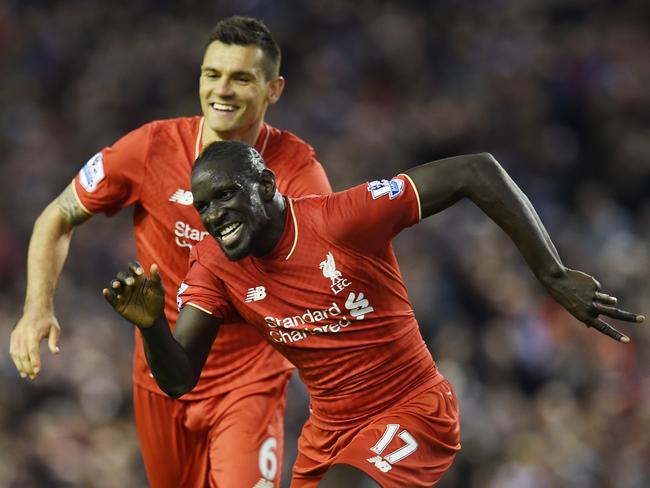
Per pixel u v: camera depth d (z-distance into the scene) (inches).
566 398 1258.0
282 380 609.0
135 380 617.6
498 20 1907.0
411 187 501.4
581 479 1146.7
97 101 1696.6
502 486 1117.7
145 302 466.3
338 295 501.4
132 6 1850.4
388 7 1879.9
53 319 587.8
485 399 1221.1
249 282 506.6
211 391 599.5
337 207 501.4
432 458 509.0
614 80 1833.2
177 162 586.6
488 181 499.8
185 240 584.7
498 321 1321.4
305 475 538.0
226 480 585.6
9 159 1588.3
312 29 1825.8
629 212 1699.1
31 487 1035.9
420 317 1295.5
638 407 1264.8
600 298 492.7
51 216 608.1
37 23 1820.9
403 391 515.8
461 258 1380.4
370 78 1779.0
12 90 1732.3
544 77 1815.9
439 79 1804.9
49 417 1090.1
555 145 1750.7
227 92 570.6
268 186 492.1
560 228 1578.5
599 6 1971.0
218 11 1854.1
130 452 1095.6
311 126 1665.8
